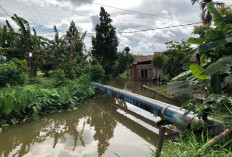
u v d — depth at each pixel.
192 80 4.74
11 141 4.48
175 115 4.95
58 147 4.15
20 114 6.03
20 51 12.23
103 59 24.25
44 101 6.67
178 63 13.11
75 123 6.01
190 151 3.00
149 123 6.04
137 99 7.18
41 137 4.77
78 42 13.43
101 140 4.58
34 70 12.75
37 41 12.78
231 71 4.80
